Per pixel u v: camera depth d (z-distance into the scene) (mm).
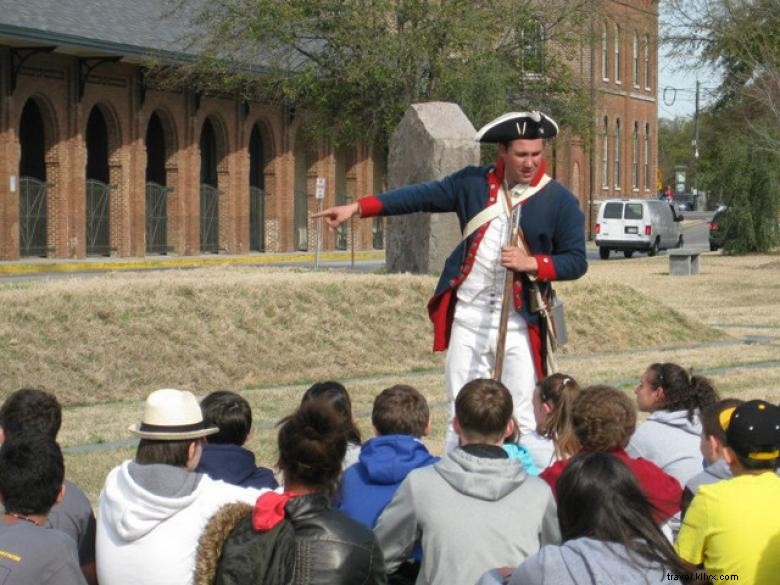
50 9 43562
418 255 27438
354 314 22281
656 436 8625
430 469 6375
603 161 80250
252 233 57156
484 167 8523
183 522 6004
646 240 56688
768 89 45812
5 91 42562
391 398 7582
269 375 19734
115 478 6148
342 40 41094
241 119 54250
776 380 18656
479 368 8523
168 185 51156
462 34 40594
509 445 7668
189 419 6289
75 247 46000
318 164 59906
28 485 5664
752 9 46719
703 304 32219
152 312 20016
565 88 44219
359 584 5375
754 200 52719
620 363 21062
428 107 27609
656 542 4852
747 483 6316
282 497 5504
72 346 18500
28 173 47312
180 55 45719
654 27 52406
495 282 8414
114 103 47375
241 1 42500
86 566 6703
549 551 4887
